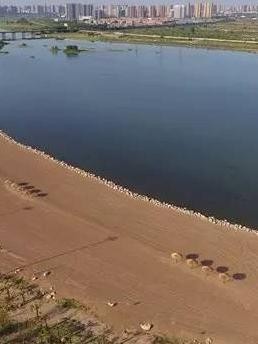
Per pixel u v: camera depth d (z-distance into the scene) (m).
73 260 29.20
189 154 50.62
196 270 28.12
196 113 68.25
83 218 34.41
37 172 43.03
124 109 70.44
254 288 26.58
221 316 24.47
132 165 47.09
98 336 22.73
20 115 67.06
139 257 29.52
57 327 23.20
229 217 36.31
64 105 72.94
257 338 23.09
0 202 36.75
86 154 50.22
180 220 34.38
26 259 29.27
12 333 22.69
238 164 47.81
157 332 23.22
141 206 36.53
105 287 26.59
